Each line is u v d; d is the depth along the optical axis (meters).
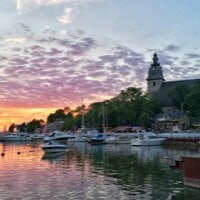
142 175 45.50
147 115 160.38
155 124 167.38
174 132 129.62
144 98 178.25
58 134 140.12
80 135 142.50
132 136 129.38
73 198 33.31
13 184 40.62
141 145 105.19
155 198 32.41
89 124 187.25
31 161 67.06
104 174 47.22
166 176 44.22
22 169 54.41
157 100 190.75
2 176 46.72
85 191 36.22
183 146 99.25
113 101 178.88
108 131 157.50
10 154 86.19
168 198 32.03
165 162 60.56
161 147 101.31
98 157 72.88
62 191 36.44
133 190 36.03
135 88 178.75
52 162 64.56
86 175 46.62
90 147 107.19
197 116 159.38
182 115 166.00
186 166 34.59
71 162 63.81
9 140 185.25
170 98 198.25
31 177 45.72
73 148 102.81
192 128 154.75
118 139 124.62
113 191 35.84
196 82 197.12
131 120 163.50
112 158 69.88
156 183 39.34
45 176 46.44
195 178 33.44
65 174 48.00
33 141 181.50
